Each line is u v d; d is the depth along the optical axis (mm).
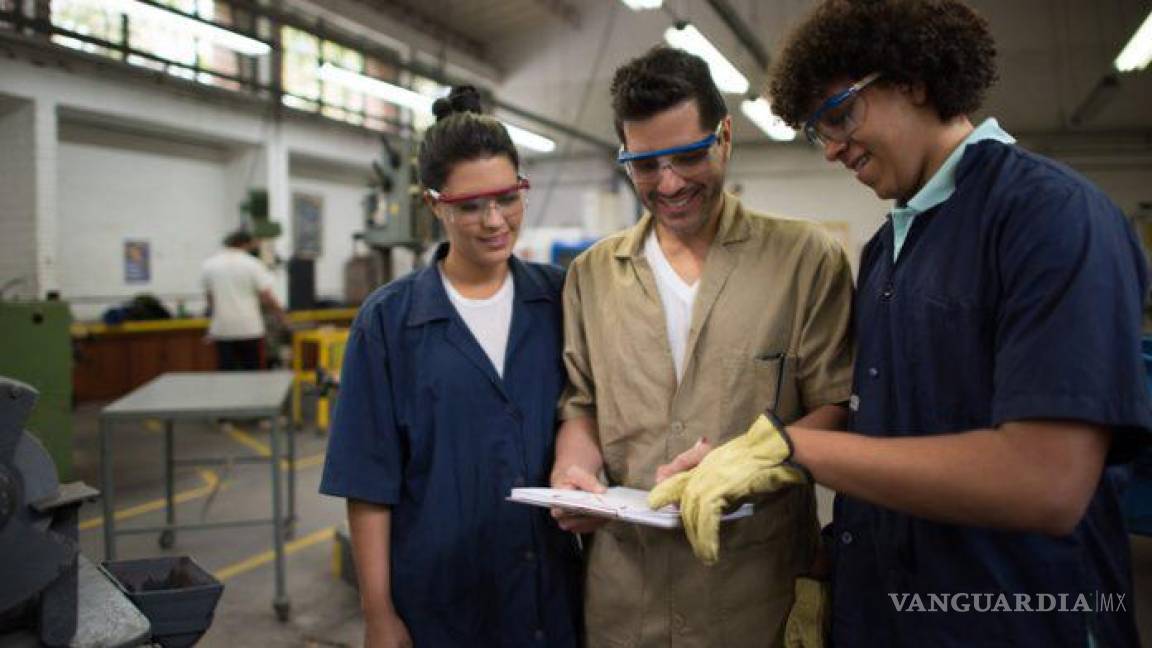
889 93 718
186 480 3666
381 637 1048
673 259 1060
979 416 707
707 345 993
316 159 7762
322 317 6727
